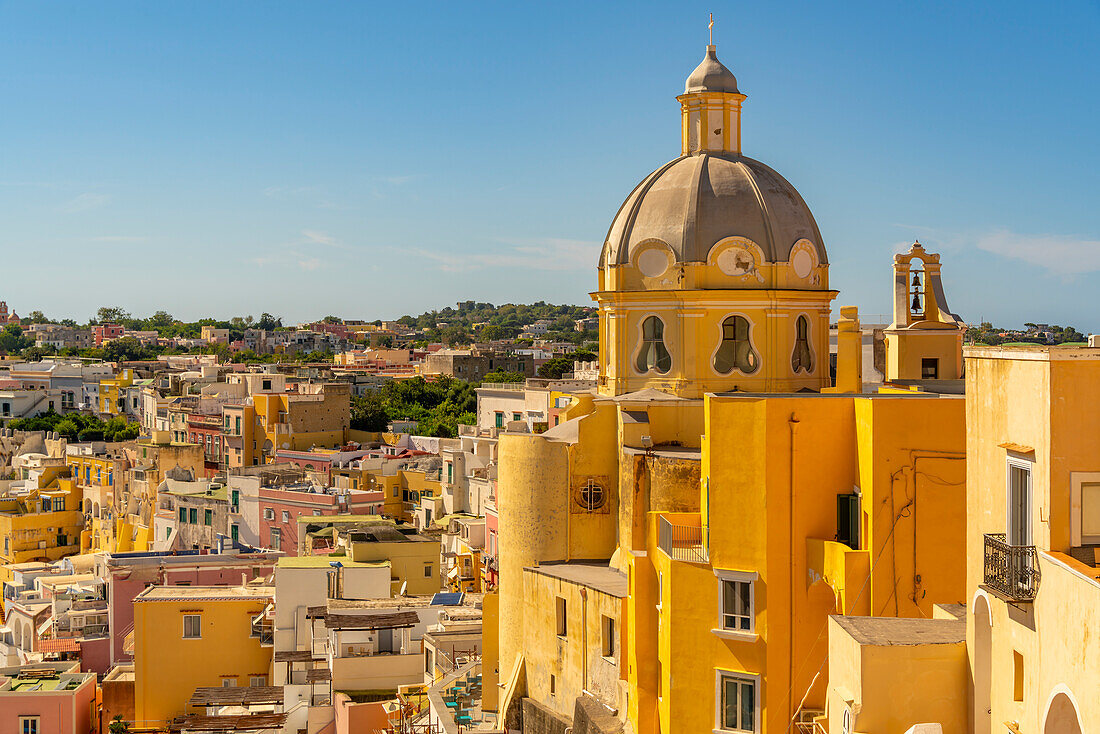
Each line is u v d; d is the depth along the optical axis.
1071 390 23.38
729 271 46.94
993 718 25.31
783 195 48.56
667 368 47.34
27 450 173.12
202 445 158.00
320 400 156.50
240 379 189.75
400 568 75.88
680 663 36.94
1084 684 21.08
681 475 43.47
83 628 84.12
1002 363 25.58
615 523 47.22
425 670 62.50
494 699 52.19
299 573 70.38
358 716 57.81
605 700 41.41
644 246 47.72
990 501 26.19
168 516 121.38
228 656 72.12
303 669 66.38
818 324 48.66
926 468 34.19
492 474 101.81
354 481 121.31
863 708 27.22
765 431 35.78
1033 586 23.31
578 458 47.22
